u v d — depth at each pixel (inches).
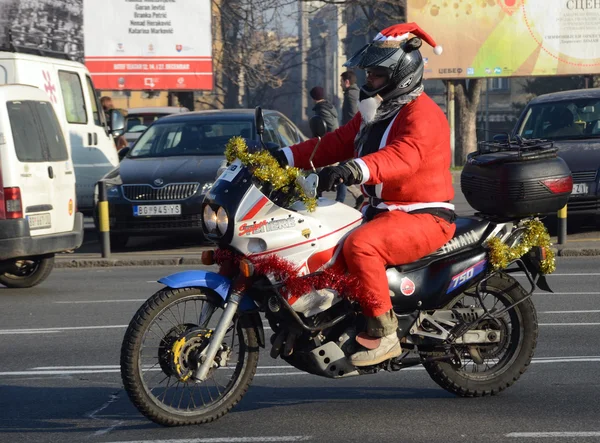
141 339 308.2
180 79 1756.9
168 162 844.6
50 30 1713.8
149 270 757.3
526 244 338.3
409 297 321.1
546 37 1811.0
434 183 318.3
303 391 368.5
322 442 302.4
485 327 341.4
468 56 1815.9
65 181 660.7
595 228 930.7
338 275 309.3
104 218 796.0
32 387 382.3
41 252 624.1
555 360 414.0
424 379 384.5
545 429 312.7
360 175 297.7
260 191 304.5
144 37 1747.0
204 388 354.0
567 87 3191.4
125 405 352.5
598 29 1806.1
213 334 308.7
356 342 315.9
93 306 581.0
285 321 311.1
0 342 476.7
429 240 316.2
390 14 2004.2
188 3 1744.6
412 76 312.7
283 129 939.3
